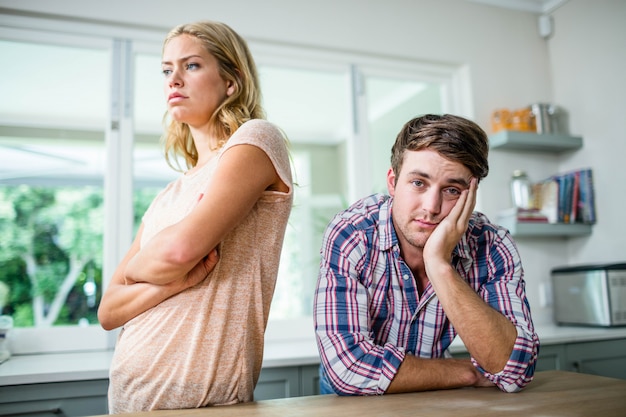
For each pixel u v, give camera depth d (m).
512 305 0.97
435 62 2.59
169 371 0.82
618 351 2.05
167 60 1.00
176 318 0.84
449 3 2.63
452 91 2.66
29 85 2.12
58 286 2.22
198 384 0.82
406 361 0.88
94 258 2.28
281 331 2.18
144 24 2.07
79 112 2.20
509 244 1.08
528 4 2.80
